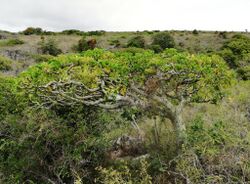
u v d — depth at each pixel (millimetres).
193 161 5434
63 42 55625
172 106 6820
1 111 7621
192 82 6883
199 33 61750
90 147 7289
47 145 7281
